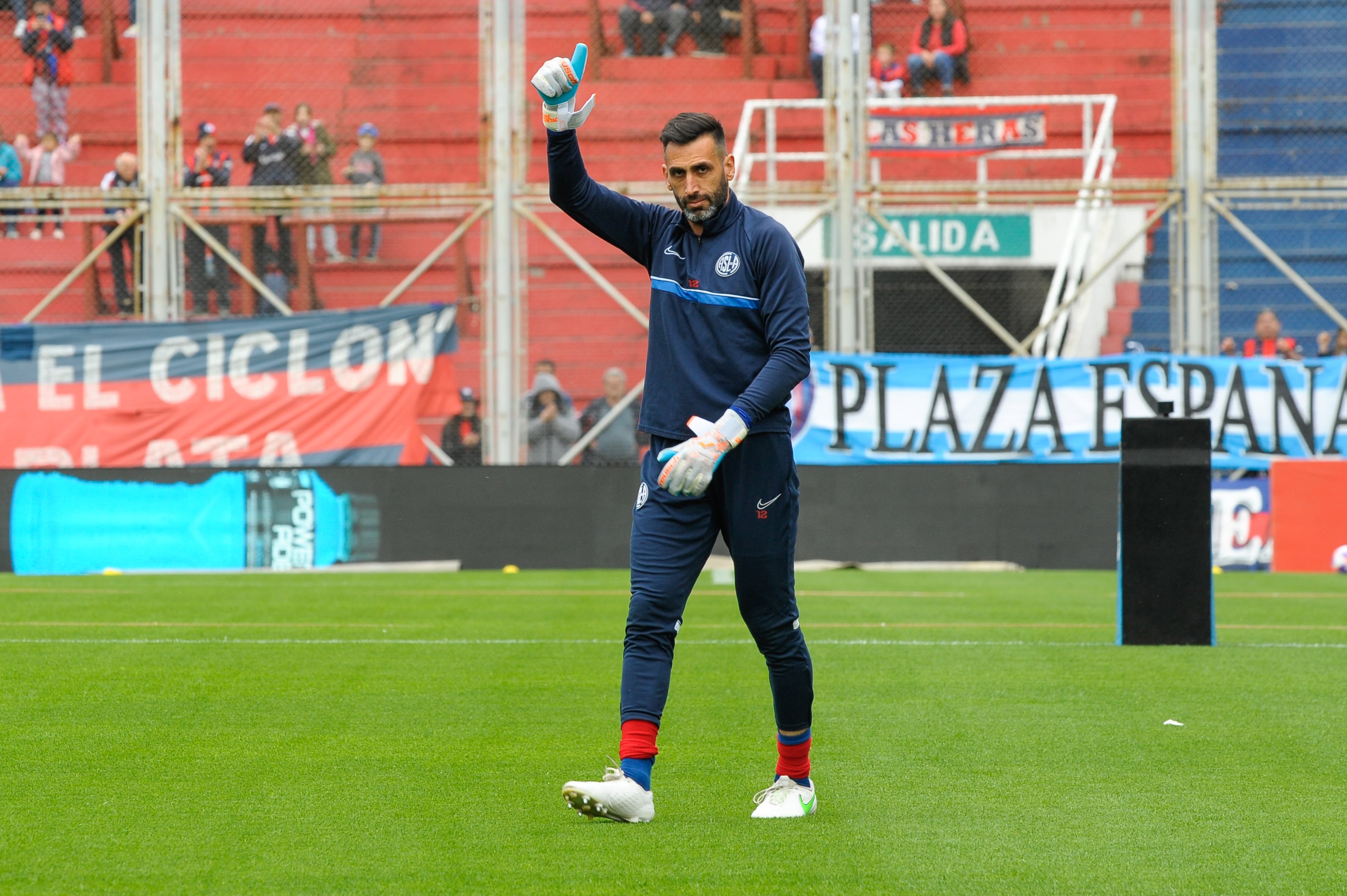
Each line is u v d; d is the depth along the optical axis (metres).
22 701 20.48
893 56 51.59
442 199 47.59
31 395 45.78
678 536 13.83
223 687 21.75
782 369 13.37
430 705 20.25
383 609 33.06
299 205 47.88
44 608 33.25
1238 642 27.34
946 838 13.16
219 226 48.31
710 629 29.22
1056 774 16.05
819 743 17.77
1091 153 49.69
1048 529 45.38
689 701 20.73
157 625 29.78
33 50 51.66
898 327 50.19
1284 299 52.22
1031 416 45.94
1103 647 26.42
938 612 32.44
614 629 29.11
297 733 18.23
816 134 54.19
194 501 45.34
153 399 45.91
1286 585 40.38
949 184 47.47
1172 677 22.94
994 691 21.61
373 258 49.91
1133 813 14.19
